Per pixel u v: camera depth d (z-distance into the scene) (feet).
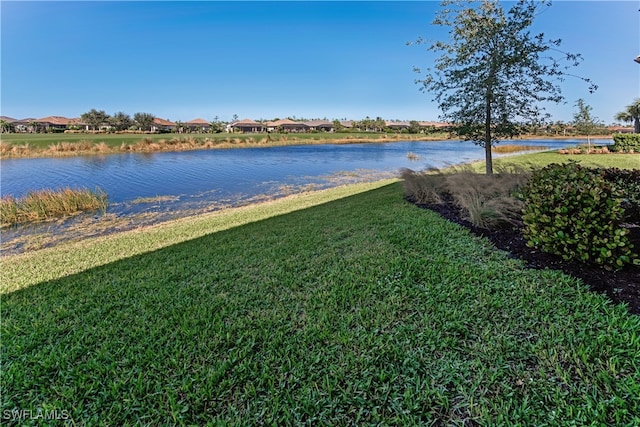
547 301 7.54
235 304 8.86
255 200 34.86
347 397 5.45
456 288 8.64
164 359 6.69
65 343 7.52
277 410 5.31
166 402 5.60
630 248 8.20
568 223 8.87
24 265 14.73
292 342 7.00
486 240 11.96
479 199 15.12
